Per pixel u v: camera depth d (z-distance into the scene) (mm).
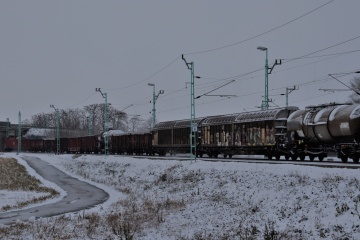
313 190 19469
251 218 18625
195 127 37562
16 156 87562
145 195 30906
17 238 16703
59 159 73625
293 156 35062
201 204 23875
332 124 30594
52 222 20719
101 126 136500
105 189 37906
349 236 13461
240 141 41438
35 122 165750
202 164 34312
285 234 14977
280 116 36906
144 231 18375
